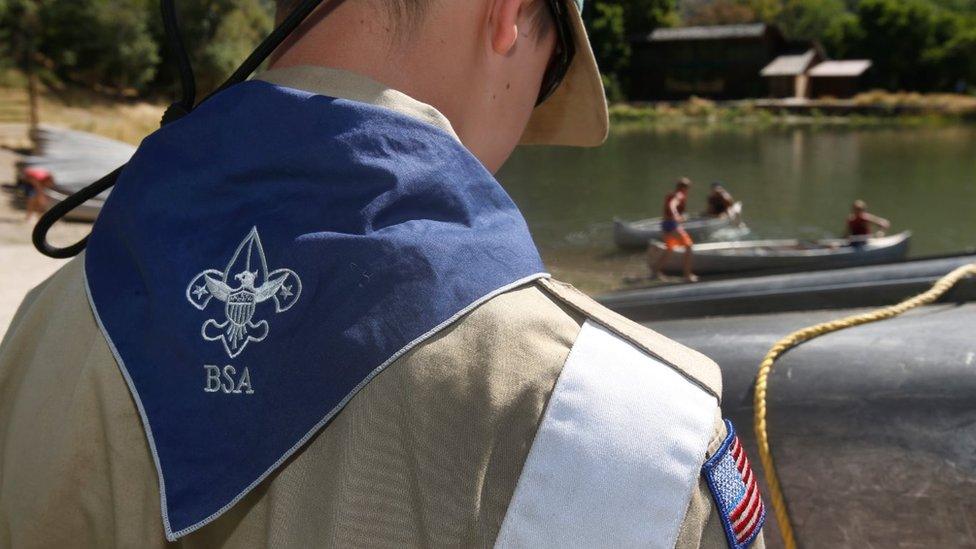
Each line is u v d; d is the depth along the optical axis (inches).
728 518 21.6
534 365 21.8
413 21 26.7
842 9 4057.6
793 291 70.8
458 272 22.4
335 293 21.9
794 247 596.4
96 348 25.2
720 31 2490.2
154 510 23.7
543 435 21.3
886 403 47.6
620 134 1834.4
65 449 24.7
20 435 26.3
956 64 2706.7
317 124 23.9
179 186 24.6
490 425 21.2
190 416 22.3
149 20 1541.6
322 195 23.0
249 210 23.6
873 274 70.1
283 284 22.3
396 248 22.0
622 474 21.1
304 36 27.2
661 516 20.9
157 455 22.5
